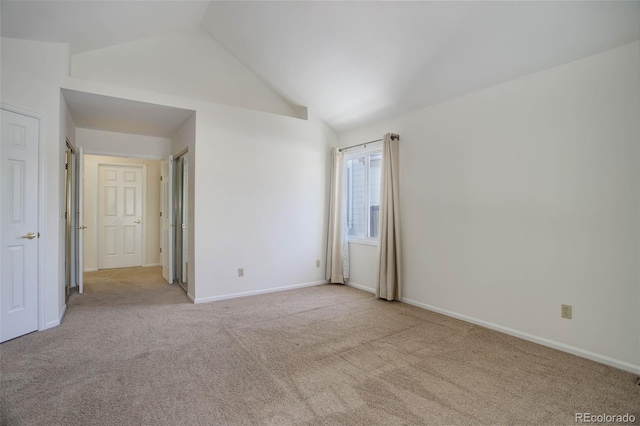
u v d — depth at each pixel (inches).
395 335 114.2
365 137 178.9
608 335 93.7
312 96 171.8
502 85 117.6
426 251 145.1
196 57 158.4
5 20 98.0
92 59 135.6
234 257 161.0
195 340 108.6
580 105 98.6
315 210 189.2
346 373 87.4
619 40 89.7
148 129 180.4
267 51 151.8
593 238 96.5
